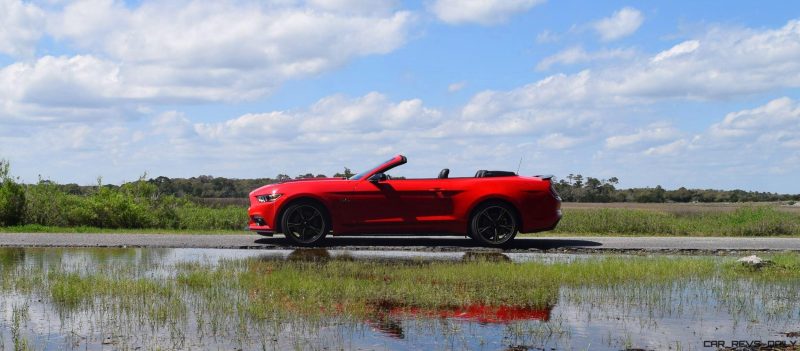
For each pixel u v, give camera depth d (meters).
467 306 6.40
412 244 12.45
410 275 8.24
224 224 17.27
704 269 9.00
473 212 12.15
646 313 6.16
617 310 6.28
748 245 12.61
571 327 5.56
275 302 6.42
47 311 6.02
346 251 11.27
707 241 13.30
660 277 8.34
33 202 16.80
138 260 9.83
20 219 16.59
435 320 5.75
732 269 9.09
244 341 4.97
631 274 8.50
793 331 5.48
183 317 5.76
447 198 12.12
